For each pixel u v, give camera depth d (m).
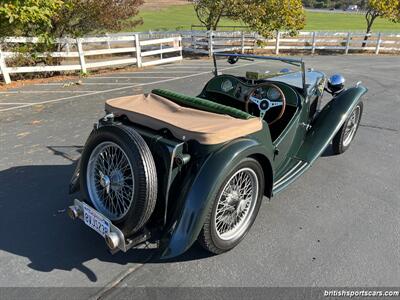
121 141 2.24
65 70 10.30
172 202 2.42
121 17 11.34
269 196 3.03
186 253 2.75
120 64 12.12
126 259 2.68
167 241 2.34
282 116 3.66
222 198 2.56
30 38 9.17
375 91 8.31
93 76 10.09
